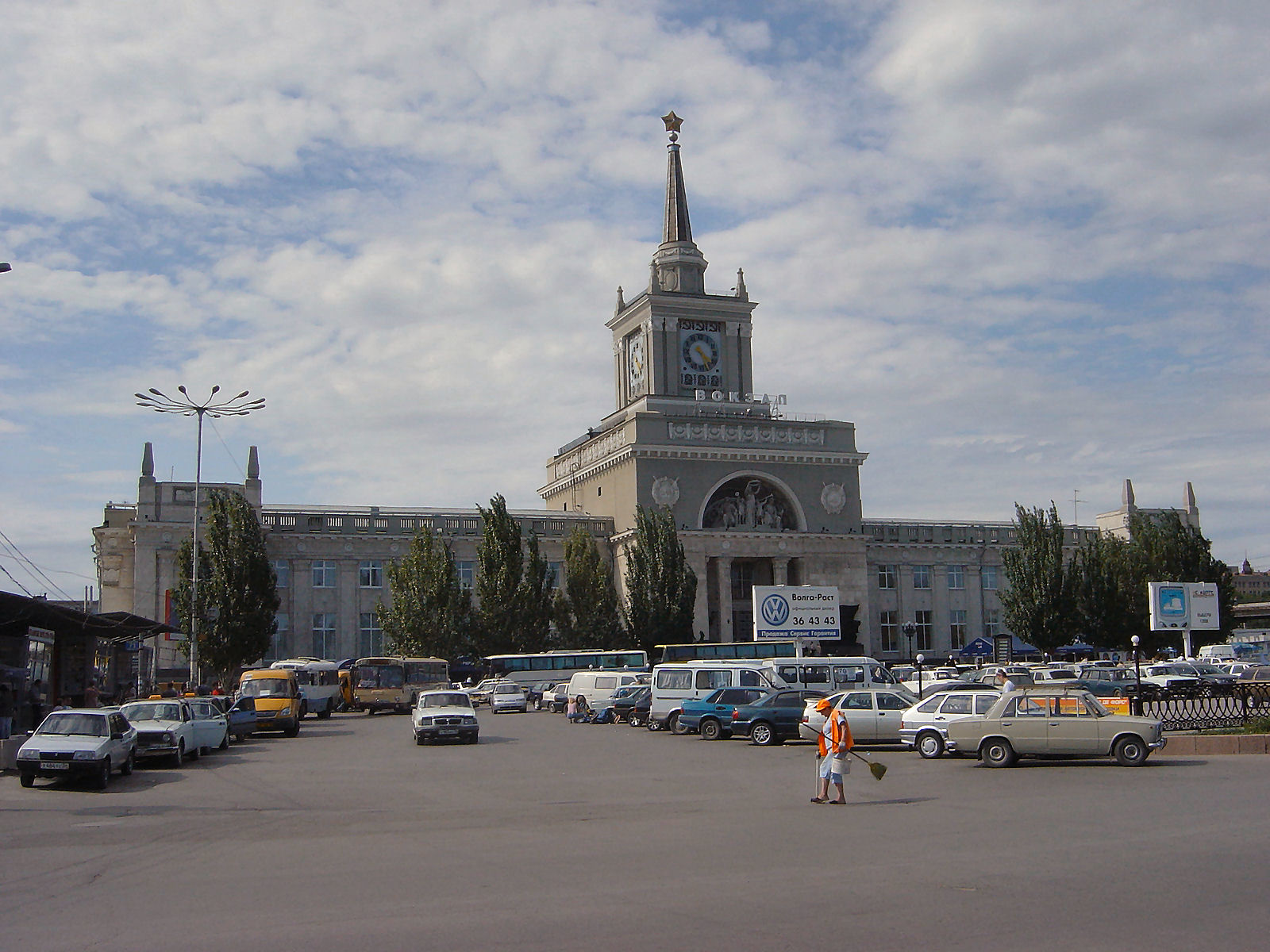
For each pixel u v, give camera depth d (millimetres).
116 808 22844
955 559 99875
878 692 34969
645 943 10797
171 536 78250
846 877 13852
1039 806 20328
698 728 41375
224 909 12711
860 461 93250
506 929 11461
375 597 83750
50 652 45875
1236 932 10914
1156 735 27453
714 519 90062
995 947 10477
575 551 79812
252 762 34281
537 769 30391
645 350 93250
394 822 20219
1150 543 79812
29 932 11742
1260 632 94125
